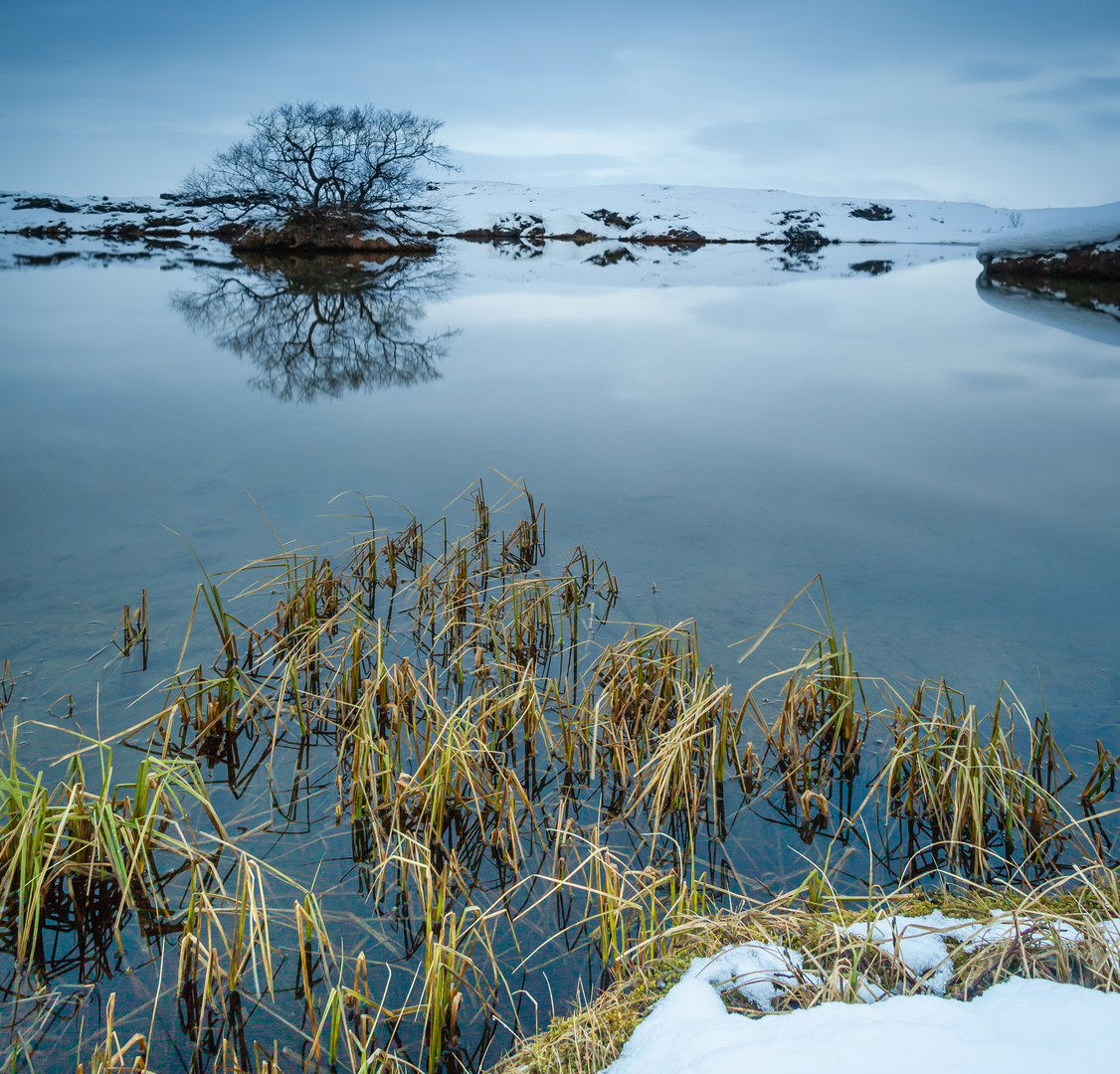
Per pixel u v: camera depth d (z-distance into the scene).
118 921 2.72
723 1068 1.83
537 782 3.75
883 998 2.18
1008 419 9.86
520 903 3.04
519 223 55.69
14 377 11.88
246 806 3.53
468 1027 2.49
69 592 5.17
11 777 2.89
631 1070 1.99
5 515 6.43
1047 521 6.57
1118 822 3.35
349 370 12.87
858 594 5.32
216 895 2.67
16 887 2.77
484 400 10.86
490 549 6.07
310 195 42.88
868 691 4.28
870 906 2.69
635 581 5.54
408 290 24.03
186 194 43.72
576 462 8.08
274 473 7.61
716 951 2.53
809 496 7.16
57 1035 2.46
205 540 6.01
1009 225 66.19
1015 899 2.81
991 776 3.31
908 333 16.59
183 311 19.12
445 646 4.82
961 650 4.62
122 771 3.60
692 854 3.23
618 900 2.63
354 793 3.34
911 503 7.01
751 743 3.76
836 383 11.95
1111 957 2.23
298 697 3.95
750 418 9.90
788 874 3.18
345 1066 2.38
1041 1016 1.91
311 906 2.56
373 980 2.67
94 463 7.83
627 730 4.02
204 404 10.49
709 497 7.12
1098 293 22.33
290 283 25.64
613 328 17.38
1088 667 4.42
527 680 3.87
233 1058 2.39
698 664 4.42
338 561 5.73
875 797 3.62
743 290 24.77
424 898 2.86
